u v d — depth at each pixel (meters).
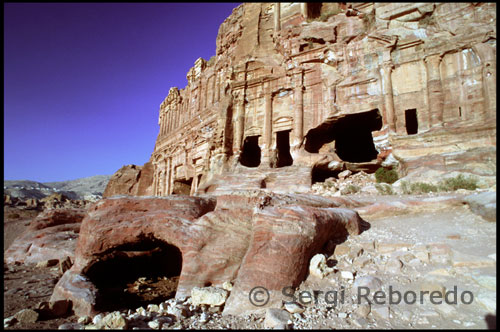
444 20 17.39
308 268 5.70
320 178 23.34
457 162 14.62
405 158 16.59
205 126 34.25
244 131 26.05
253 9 29.61
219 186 21.75
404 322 4.04
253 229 6.01
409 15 18.73
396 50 18.89
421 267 5.48
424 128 17.05
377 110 19.39
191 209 7.72
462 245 6.03
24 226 22.41
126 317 4.75
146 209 7.92
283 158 25.80
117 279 9.33
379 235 7.37
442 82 16.88
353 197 12.60
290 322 4.21
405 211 8.98
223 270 6.20
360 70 20.08
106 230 7.65
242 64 27.05
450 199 8.69
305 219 5.89
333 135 23.89
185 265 6.46
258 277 5.12
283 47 24.39
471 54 16.16
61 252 11.73
